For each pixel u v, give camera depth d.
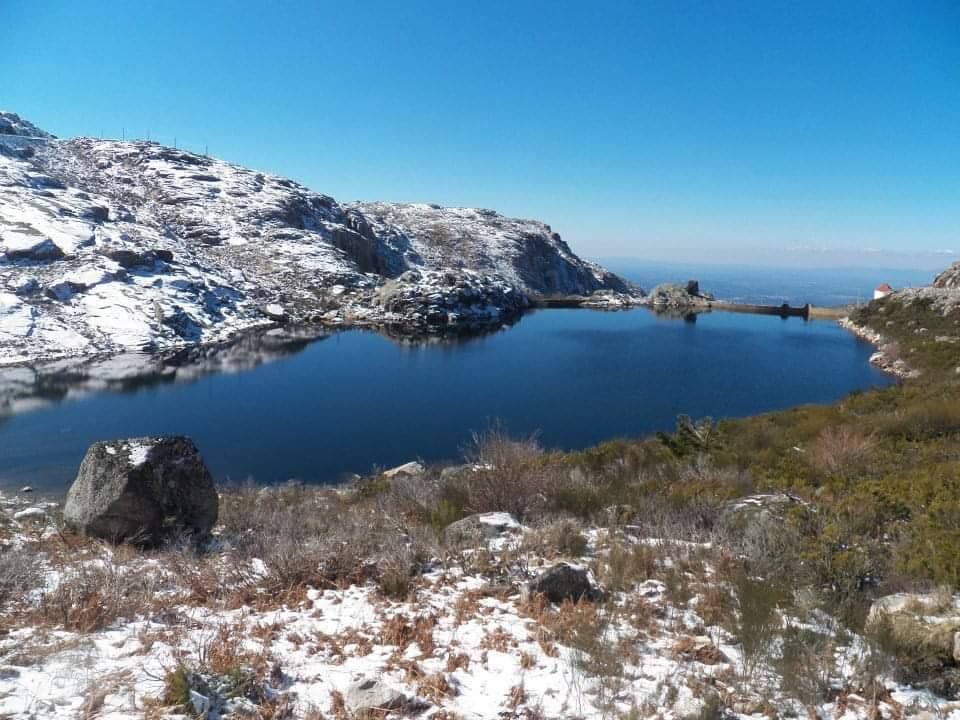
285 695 3.52
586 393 28.22
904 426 13.33
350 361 36.41
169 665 3.79
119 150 96.38
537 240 142.25
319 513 9.28
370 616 4.88
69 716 3.13
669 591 5.18
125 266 46.59
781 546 5.96
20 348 33.12
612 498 8.70
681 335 50.78
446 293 59.09
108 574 5.79
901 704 3.50
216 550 7.64
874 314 50.69
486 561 6.02
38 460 17.42
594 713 3.40
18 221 48.34
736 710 3.45
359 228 103.38
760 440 13.85
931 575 5.28
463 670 3.90
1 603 5.08
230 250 70.06
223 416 23.25
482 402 26.27
